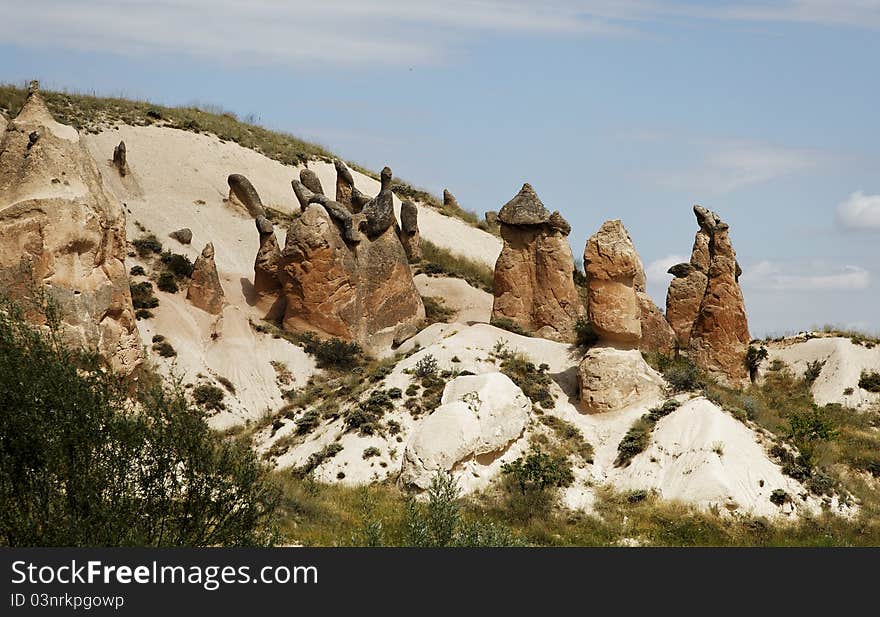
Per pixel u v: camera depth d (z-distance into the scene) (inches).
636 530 2997.0
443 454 3157.0
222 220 5388.8
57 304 2407.7
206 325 4421.8
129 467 2004.2
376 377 3779.5
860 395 4168.3
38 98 3105.3
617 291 3572.8
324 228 4448.8
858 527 3056.1
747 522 3026.6
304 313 4451.3
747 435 3336.6
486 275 5418.3
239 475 2122.3
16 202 2965.1
